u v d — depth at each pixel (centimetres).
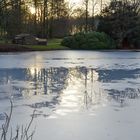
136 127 904
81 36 4538
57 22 6375
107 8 4859
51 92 1424
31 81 1747
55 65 2525
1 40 4809
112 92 1425
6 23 4644
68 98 1292
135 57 3316
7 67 2367
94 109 1109
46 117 1000
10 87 1552
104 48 4584
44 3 5703
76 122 949
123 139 806
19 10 4722
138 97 1314
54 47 4344
